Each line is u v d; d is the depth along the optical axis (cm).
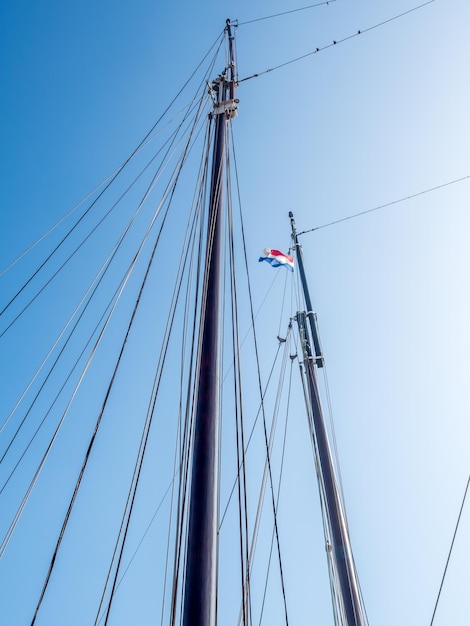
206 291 625
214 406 502
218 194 786
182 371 606
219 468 468
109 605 497
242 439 548
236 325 653
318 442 1239
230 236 775
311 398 1366
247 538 484
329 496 1112
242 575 459
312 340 1533
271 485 649
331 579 1044
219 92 1058
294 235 1956
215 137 931
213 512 423
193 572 382
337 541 1027
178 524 466
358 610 895
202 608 361
